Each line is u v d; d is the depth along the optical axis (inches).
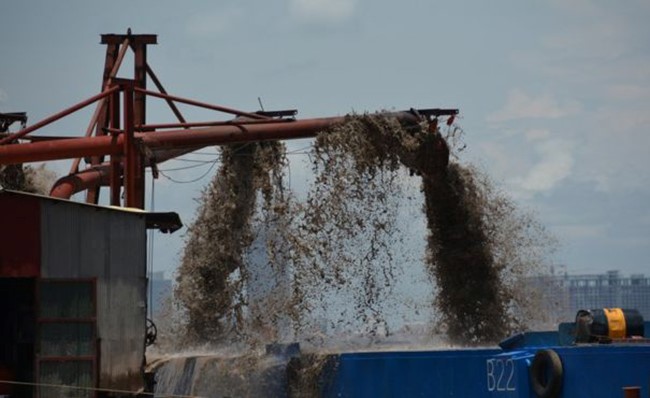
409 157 3095.5
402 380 2370.8
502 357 2164.1
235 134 3316.9
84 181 3703.3
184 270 3385.8
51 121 3326.8
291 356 2691.9
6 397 2386.8
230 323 3260.3
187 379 2854.3
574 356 2011.6
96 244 2476.6
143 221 2586.1
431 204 3164.4
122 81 3319.4
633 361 1962.4
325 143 3088.1
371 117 3102.9
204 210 3417.8
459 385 2257.6
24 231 2380.7
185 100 3393.2
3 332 2492.6
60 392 2402.8
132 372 2532.0
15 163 3363.7
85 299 2436.0
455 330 3100.4
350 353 2493.8
